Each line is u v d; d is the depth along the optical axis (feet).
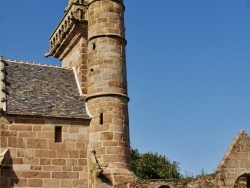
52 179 85.76
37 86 95.30
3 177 81.61
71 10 101.71
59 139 88.74
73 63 106.32
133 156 229.86
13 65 98.78
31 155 85.20
